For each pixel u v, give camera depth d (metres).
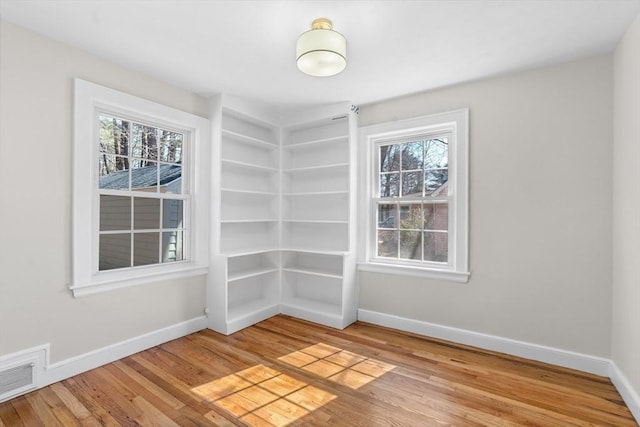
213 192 3.30
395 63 2.58
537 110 2.63
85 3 1.87
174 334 3.04
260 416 1.90
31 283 2.15
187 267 3.16
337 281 3.84
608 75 2.38
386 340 3.04
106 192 2.60
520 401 2.05
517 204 2.71
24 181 2.12
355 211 3.56
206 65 2.66
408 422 1.84
